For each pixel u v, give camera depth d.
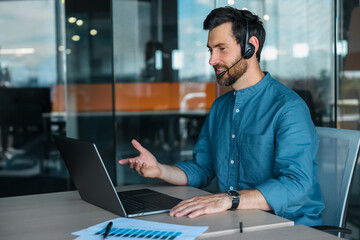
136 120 4.46
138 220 1.18
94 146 1.18
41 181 5.05
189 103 4.48
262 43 1.65
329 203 1.54
